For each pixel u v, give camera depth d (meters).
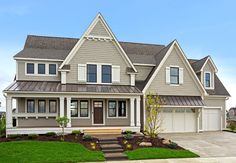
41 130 21.42
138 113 23.50
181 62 26.55
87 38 24.33
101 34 24.66
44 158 13.72
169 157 14.87
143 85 25.78
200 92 26.88
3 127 23.98
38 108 23.95
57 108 24.05
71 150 15.48
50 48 26.72
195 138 21.95
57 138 18.88
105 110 25.03
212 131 27.25
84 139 18.38
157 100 22.08
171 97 25.72
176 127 25.84
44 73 24.27
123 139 18.91
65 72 23.53
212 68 28.75
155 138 19.73
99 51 24.64
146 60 27.69
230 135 23.97
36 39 27.45
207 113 27.92
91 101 24.77
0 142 17.45
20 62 23.77
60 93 21.73
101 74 24.58
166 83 25.80
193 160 14.31
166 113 25.66
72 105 24.38
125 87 24.53
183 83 26.39
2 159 13.43
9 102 20.89
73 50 23.88
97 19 24.61
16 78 23.56
